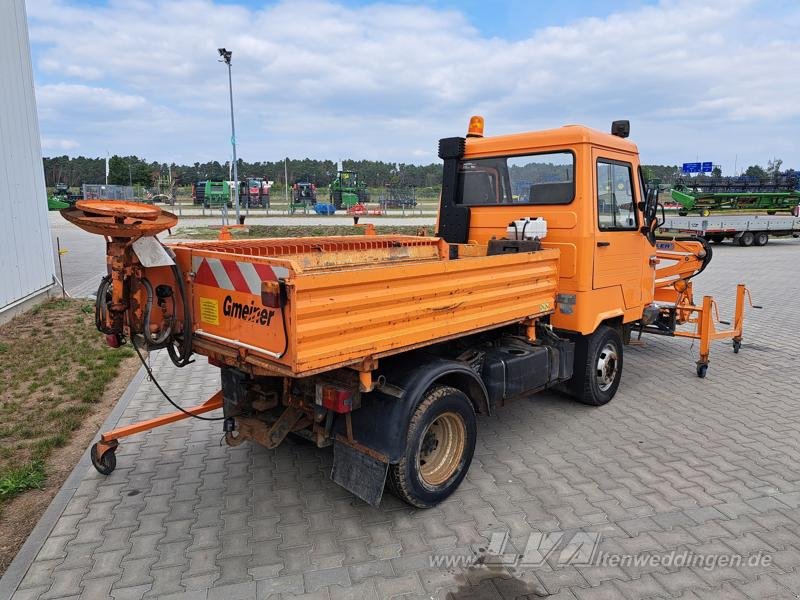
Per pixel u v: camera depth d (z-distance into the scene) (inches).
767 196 1028.5
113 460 166.7
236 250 178.9
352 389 132.3
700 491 158.1
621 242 215.8
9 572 122.2
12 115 358.6
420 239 224.7
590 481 164.1
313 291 111.7
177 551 130.6
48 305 393.7
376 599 115.0
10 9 362.9
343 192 1822.1
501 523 142.3
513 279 167.5
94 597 115.0
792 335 350.3
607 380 225.9
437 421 153.2
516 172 213.6
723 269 685.9
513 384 176.1
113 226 125.1
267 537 136.5
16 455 177.2
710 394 241.1
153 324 141.5
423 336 139.3
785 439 194.1
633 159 223.0
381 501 154.1
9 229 348.8
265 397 154.7
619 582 119.9
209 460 178.1
